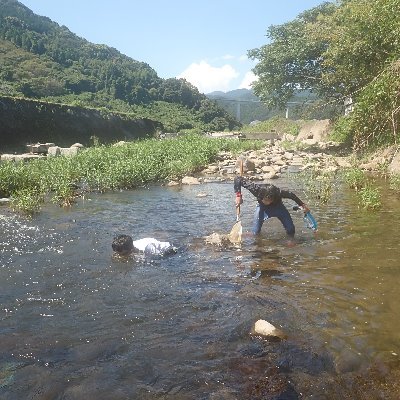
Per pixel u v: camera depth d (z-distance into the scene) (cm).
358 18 1600
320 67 2391
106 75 8169
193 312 404
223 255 579
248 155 2117
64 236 689
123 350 339
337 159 1706
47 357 331
